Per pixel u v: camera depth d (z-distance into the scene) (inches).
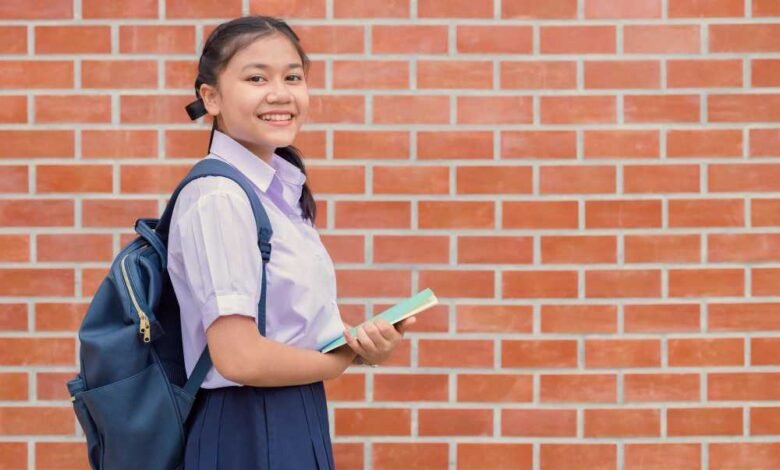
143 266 83.0
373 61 127.5
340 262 128.3
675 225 128.6
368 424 128.7
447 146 128.0
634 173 128.3
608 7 127.7
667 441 129.0
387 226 128.3
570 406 129.0
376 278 128.3
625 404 129.0
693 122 128.3
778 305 128.9
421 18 127.4
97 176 128.3
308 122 127.7
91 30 127.6
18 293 128.6
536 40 127.7
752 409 129.1
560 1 127.6
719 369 129.0
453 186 128.2
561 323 128.6
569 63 127.9
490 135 128.1
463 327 128.6
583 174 128.3
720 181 128.6
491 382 128.7
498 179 128.2
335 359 83.4
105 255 128.6
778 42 128.1
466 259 128.4
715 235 128.6
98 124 127.9
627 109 128.1
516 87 127.7
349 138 127.8
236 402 82.2
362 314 128.4
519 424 129.0
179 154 128.1
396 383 128.6
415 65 127.6
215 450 81.7
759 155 128.5
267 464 81.5
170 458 82.4
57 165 128.2
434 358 128.6
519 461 129.0
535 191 128.3
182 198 81.7
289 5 127.3
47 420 129.0
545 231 128.4
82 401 83.4
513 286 128.6
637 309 128.6
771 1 128.0
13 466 129.1
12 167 128.2
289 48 85.3
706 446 129.2
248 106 83.4
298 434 83.0
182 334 84.5
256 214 80.7
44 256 128.4
